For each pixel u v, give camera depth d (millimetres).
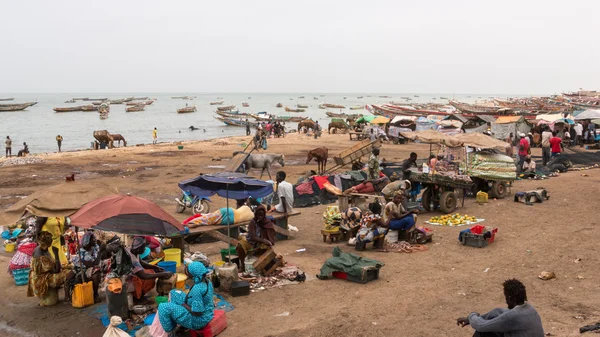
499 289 9391
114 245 8836
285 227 14039
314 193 19234
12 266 10500
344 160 24156
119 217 8242
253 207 14875
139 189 22844
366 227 12750
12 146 56156
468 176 17766
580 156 28875
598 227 13750
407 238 13039
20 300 9641
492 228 13031
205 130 78250
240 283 9578
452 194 16578
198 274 7516
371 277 10164
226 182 10781
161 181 25219
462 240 12703
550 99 124625
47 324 8383
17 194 21938
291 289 9766
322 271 10430
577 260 10875
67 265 9461
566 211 16016
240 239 11383
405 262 11375
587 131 37656
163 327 7371
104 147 46625
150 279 9070
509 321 5469
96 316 8656
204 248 13289
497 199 18562
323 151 26703
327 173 24109
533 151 34594
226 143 47656
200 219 12289
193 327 7441
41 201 8477
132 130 79062
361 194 15906
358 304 8875
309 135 57562
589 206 16562
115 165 32031
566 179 22391
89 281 9258
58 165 32188
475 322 5801
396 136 44594
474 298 8984
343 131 60062
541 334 5500
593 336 7074
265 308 8820
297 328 7926
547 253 11539
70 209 8500
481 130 38656
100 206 8234
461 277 10164
